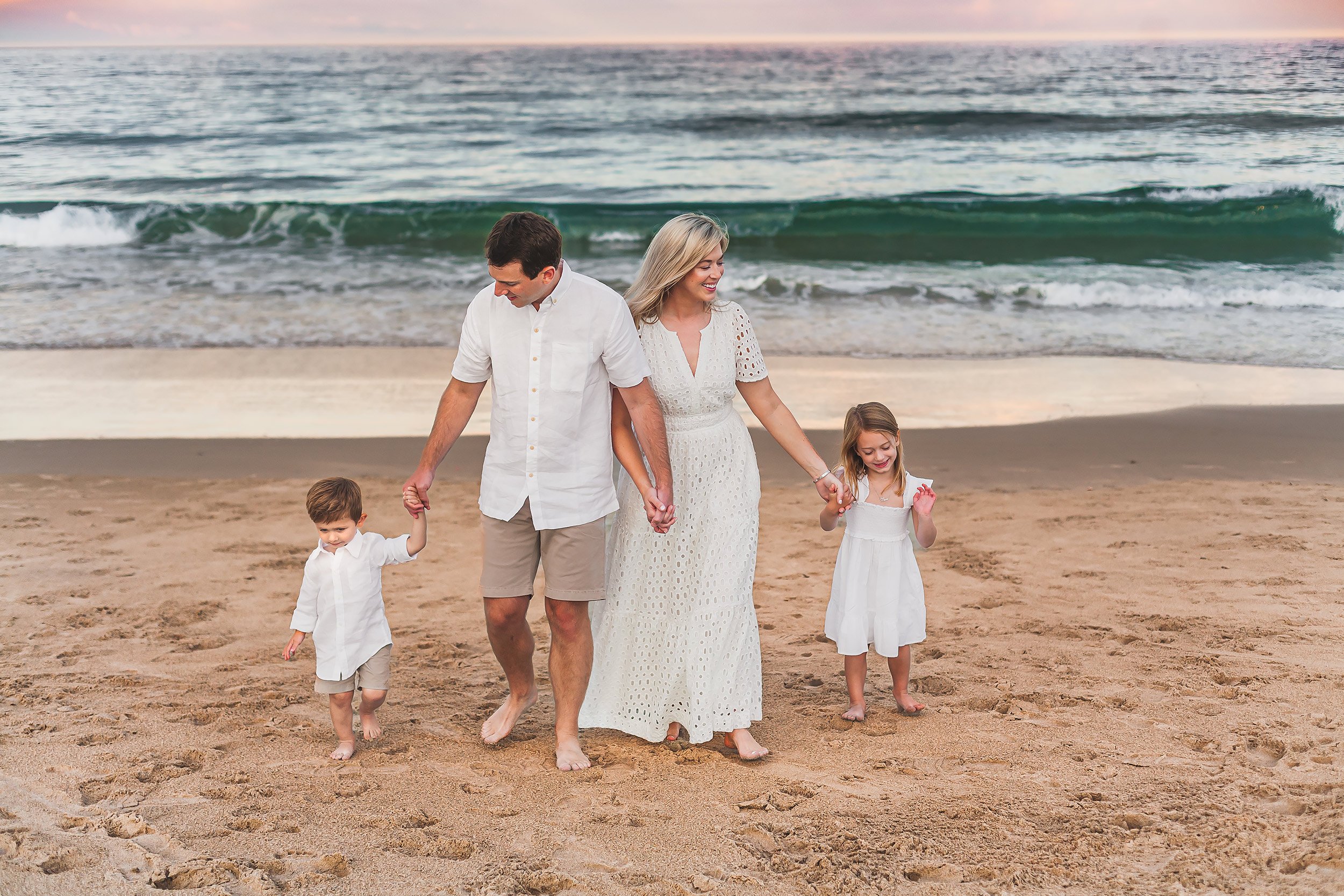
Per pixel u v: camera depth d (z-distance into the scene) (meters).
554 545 3.16
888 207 19.14
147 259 16.88
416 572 5.62
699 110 34.72
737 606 3.31
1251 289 14.30
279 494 7.11
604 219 18.66
